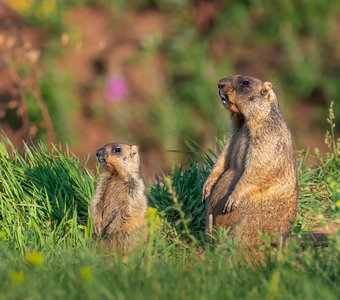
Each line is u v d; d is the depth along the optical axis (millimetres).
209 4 40344
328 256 14688
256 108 17297
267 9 39938
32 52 33406
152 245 15773
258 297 12547
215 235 17312
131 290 12633
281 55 38500
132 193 17172
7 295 12234
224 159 18016
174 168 21062
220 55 38656
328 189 19141
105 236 17141
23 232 17031
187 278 13320
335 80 37094
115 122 35656
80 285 12805
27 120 31781
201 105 36281
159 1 41031
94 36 39188
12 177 18656
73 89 36188
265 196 17125
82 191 18828
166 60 38250
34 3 39031
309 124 35781
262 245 16531
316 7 39688
